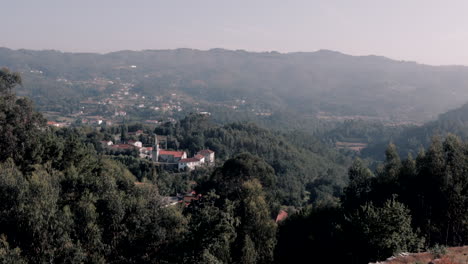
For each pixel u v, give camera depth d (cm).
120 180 3750
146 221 2830
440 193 3192
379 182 3891
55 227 2362
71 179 3180
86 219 2562
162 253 2775
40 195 2572
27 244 2322
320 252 3456
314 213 4497
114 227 2719
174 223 2934
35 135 4353
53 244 2330
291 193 8900
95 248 2548
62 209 2662
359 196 4134
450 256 2078
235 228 3144
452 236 3170
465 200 3030
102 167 4412
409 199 3400
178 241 2731
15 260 2111
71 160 4216
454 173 3150
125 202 2897
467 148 3397
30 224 2306
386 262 2073
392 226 2470
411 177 3575
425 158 3566
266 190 5059
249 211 3334
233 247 3044
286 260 3503
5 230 2350
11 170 2945
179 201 6194
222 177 4922
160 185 4275
